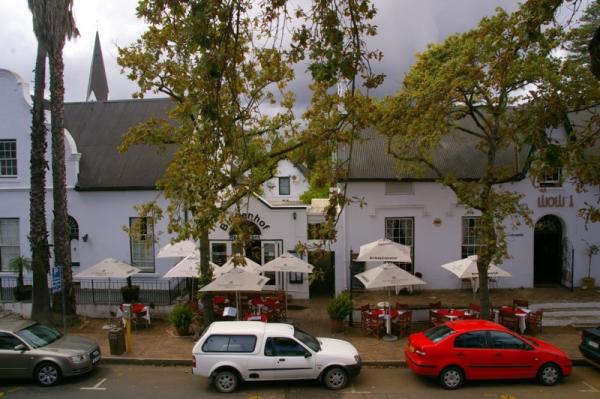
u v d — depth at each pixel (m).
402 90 16.38
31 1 17.36
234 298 19.89
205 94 9.02
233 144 9.83
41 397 12.45
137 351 15.84
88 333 17.94
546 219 22.03
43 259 18.47
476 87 15.34
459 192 15.25
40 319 18.25
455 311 17.34
